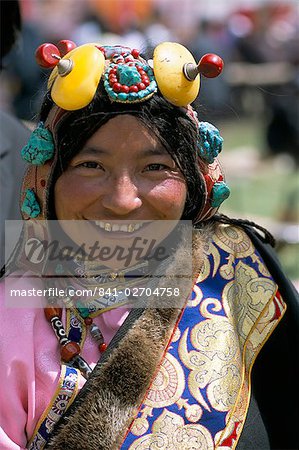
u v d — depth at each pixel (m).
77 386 1.98
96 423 1.92
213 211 2.15
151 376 1.96
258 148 12.38
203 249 2.11
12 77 8.98
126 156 1.94
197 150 2.04
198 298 2.05
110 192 1.95
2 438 1.98
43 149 1.99
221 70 1.97
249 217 7.86
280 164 11.61
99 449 1.91
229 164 11.43
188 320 2.03
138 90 1.92
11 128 3.13
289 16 15.45
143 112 1.93
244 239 2.19
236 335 2.05
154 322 1.99
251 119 13.05
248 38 12.89
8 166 3.08
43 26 13.73
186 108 2.01
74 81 1.91
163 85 1.94
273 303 2.12
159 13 17.23
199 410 1.96
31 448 2.00
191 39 13.69
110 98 1.92
